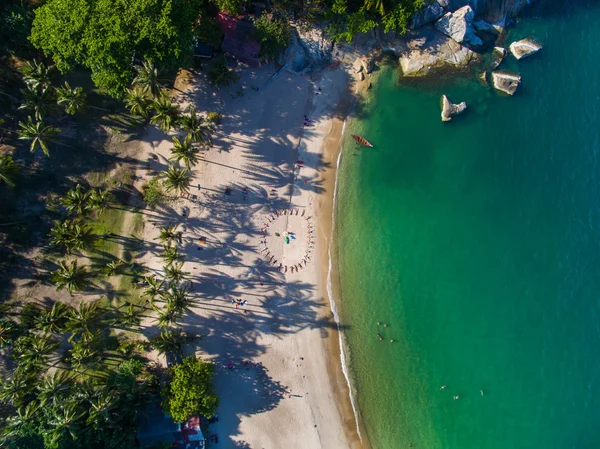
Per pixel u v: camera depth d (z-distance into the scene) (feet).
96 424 126.31
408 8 143.13
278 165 153.89
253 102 153.79
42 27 120.06
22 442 129.08
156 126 149.89
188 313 150.00
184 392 132.77
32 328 143.74
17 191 144.87
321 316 153.17
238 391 150.92
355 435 153.07
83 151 147.74
